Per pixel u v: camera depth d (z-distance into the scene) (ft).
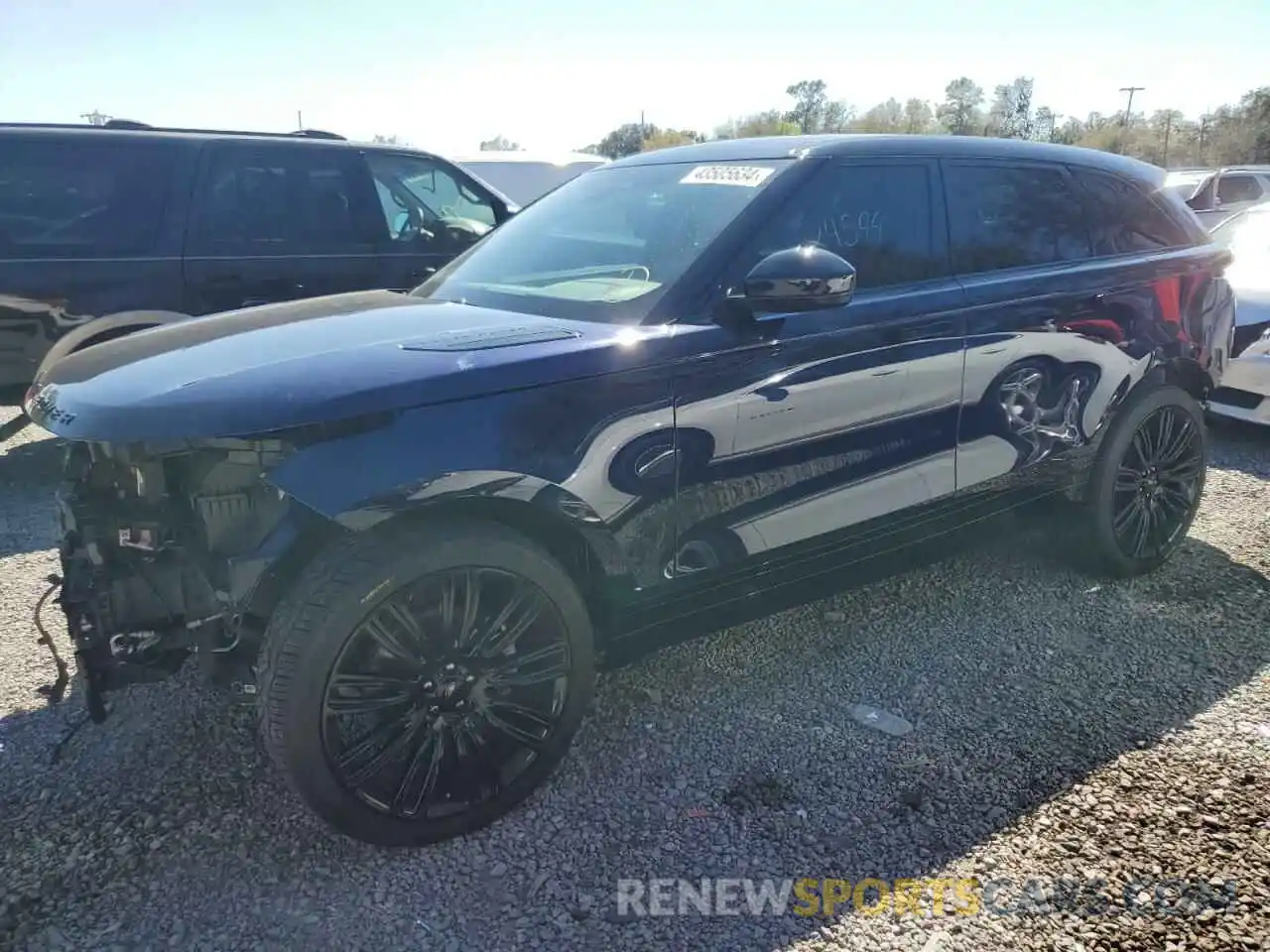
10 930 7.55
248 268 19.48
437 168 22.62
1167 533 14.39
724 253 9.88
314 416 7.56
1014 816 8.91
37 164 17.60
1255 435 22.17
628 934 7.61
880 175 11.26
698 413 9.27
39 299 17.62
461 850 8.55
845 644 12.31
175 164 18.74
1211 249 14.62
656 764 9.79
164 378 8.18
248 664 8.21
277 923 7.69
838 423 10.34
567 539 9.14
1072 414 12.69
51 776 9.48
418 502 7.79
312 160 20.30
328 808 8.05
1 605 13.35
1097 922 7.65
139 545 8.20
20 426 11.27
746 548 9.94
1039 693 11.08
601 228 11.40
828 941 7.51
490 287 11.21
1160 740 10.11
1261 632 12.53
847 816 8.96
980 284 11.63
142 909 7.80
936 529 11.73
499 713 8.84
